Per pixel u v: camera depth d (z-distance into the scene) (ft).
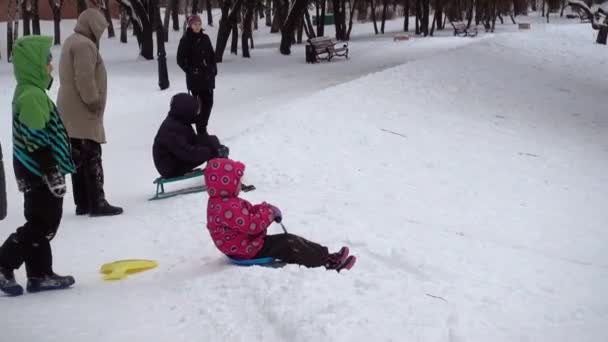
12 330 13.25
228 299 14.11
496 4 171.53
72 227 21.79
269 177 27.99
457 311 12.89
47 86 15.47
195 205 23.30
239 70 86.38
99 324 13.52
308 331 11.66
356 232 19.30
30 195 15.14
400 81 52.39
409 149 35.60
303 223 20.35
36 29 123.13
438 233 20.62
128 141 41.14
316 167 30.04
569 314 13.56
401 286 14.20
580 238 23.58
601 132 46.85
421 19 146.41
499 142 40.34
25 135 14.78
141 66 89.04
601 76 69.56
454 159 34.99
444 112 45.75
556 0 157.69
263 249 16.55
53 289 15.72
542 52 76.64
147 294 15.26
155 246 19.34
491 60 66.90
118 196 26.61
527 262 18.21
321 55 102.42
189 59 37.78
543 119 49.26
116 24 176.96
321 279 14.37
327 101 42.39
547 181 32.83
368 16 199.72
